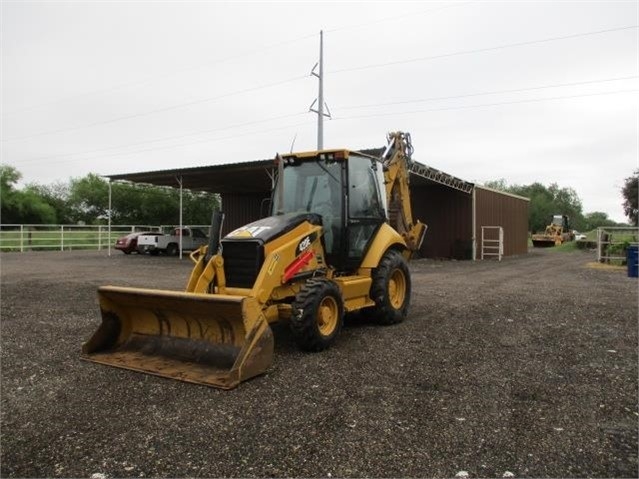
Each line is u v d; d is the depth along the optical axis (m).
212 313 5.41
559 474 3.29
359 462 3.46
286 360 5.82
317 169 7.33
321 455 3.56
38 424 4.11
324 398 4.63
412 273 16.61
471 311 8.91
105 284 13.05
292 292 6.40
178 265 19.55
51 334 7.27
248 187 26.91
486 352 6.17
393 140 9.70
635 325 7.71
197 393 4.77
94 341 6.05
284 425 4.05
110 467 3.42
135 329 6.21
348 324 7.84
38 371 5.49
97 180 56.69
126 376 5.29
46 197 53.19
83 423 4.12
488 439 3.79
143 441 3.79
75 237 32.69
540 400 4.57
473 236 24.03
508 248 28.77
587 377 5.20
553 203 90.19
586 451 3.60
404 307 8.06
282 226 6.34
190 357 5.58
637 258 15.27
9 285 12.86
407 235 9.62
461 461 3.46
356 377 5.21
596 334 7.11
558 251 34.47
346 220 7.00
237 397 4.66
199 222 47.84
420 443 3.73
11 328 7.69
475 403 4.50
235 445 3.72
